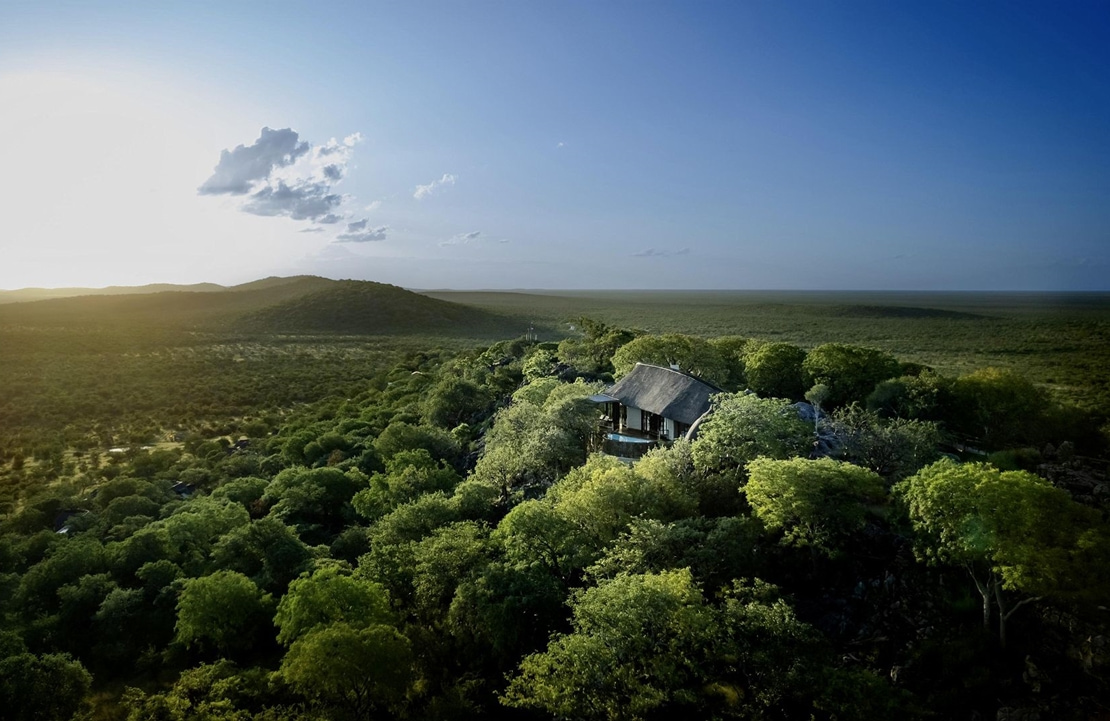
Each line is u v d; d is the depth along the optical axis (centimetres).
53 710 2667
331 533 4966
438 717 2247
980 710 1930
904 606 2348
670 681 1780
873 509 2789
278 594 3625
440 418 7581
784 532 2688
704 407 4422
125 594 3538
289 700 2497
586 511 2900
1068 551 1820
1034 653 2017
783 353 5575
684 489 3058
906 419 4147
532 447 4272
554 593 2509
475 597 2538
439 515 3644
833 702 1731
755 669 1856
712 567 2420
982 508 1992
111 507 5559
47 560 4075
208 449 8100
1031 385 4312
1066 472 3266
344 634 2266
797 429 3538
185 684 2450
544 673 1916
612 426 5200
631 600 1944
